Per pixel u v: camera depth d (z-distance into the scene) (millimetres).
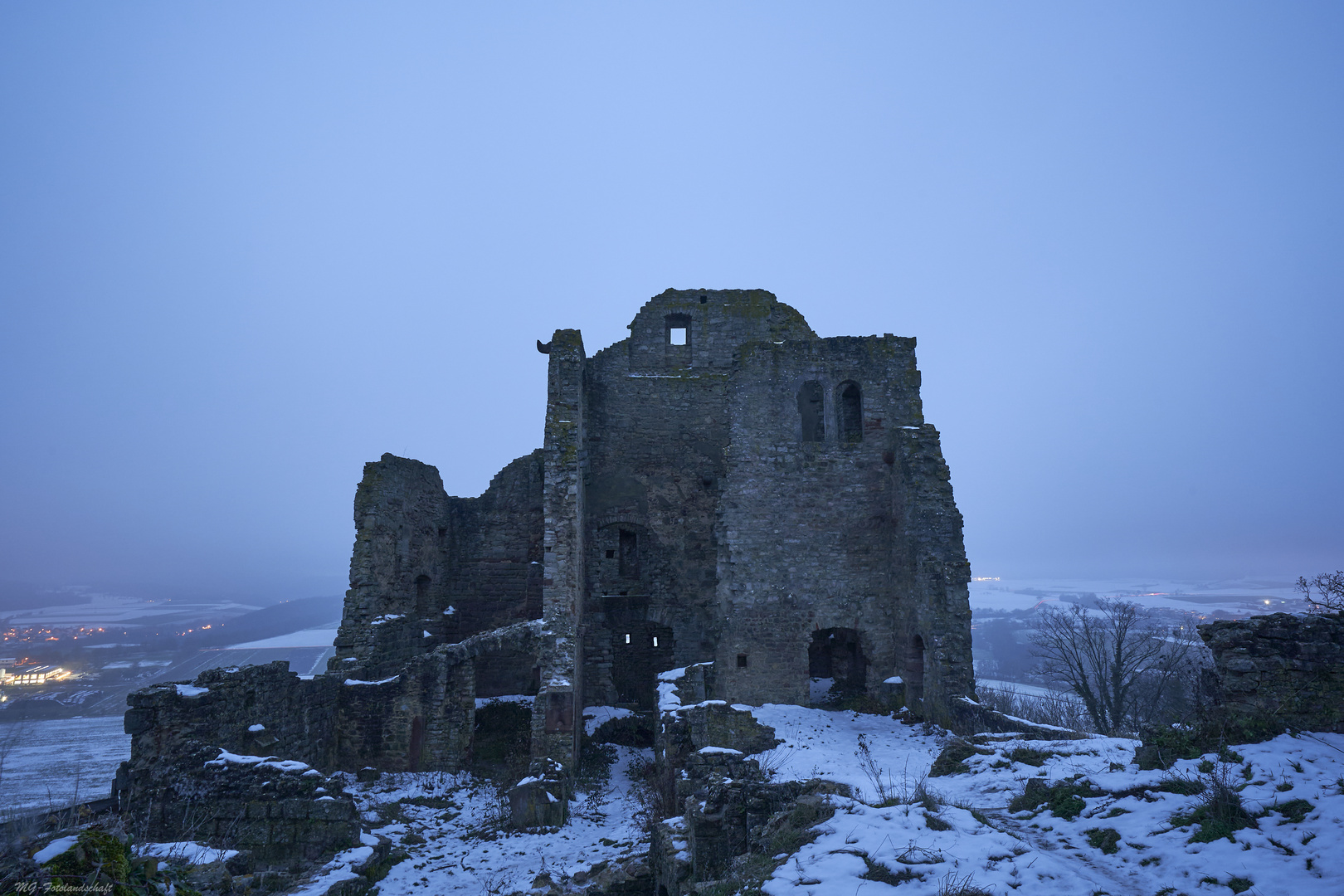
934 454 22125
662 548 27672
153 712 13836
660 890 10883
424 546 27219
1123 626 30031
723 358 29500
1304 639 10000
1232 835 6984
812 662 26047
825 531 23953
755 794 9938
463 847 14672
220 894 9078
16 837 6168
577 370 24078
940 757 12555
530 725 23750
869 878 6586
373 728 20297
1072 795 9078
